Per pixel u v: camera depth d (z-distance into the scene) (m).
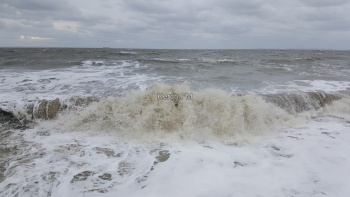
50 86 9.73
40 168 3.93
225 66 18.08
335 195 3.34
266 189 3.44
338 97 7.91
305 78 13.00
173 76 12.81
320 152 4.68
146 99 5.95
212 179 3.68
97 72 13.77
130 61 20.11
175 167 4.05
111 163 4.17
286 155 4.56
